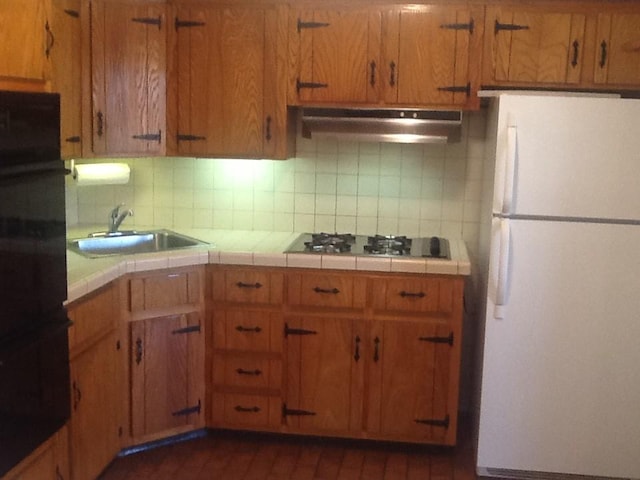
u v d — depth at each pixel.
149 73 3.57
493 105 3.37
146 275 3.31
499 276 3.13
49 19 2.81
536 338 3.17
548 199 3.07
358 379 3.46
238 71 3.61
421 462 3.47
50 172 2.43
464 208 3.93
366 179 3.97
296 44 3.56
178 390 3.49
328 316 3.43
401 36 3.50
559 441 3.23
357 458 3.49
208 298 3.50
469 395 3.96
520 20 3.42
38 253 2.38
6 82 2.55
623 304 3.10
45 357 2.45
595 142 3.02
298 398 3.52
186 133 3.67
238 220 4.09
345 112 3.60
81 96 3.34
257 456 3.49
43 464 2.53
